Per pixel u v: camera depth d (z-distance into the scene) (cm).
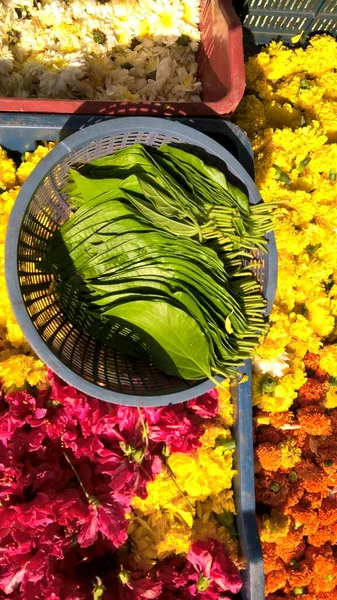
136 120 103
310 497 139
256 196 110
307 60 159
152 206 101
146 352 107
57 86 137
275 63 157
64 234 106
